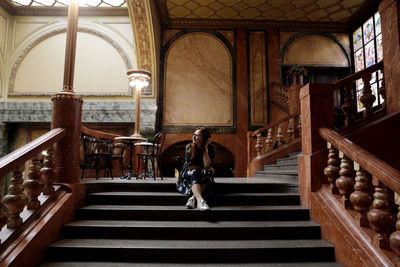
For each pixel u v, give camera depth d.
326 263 2.57
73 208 3.19
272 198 3.53
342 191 2.78
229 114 9.82
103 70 9.63
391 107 3.82
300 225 2.97
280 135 6.80
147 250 2.63
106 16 9.85
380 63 3.94
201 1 9.07
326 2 9.13
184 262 2.62
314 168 3.25
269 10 9.57
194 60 10.05
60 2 9.39
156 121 9.41
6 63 9.59
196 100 9.84
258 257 2.64
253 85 9.96
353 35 10.32
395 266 1.99
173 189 3.83
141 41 8.95
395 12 3.79
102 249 2.63
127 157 7.43
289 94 8.06
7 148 9.55
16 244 2.30
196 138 3.71
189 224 3.04
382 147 3.52
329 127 3.35
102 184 3.82
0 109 9.33
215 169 11.20
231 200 3.53
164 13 9.65
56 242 2.75
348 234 2.47
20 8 9.73
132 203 3.52
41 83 9.57
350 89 3.78
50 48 9.77
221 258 2.63
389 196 2.86
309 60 10.22
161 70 9.92
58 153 3.28
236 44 10.18
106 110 9.29
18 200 2.43
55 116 3.34
